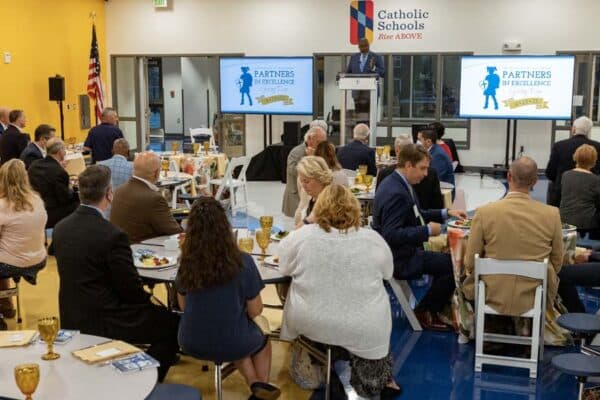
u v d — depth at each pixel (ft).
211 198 10.03
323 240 11.02
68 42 42.01
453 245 14.44
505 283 13.02
